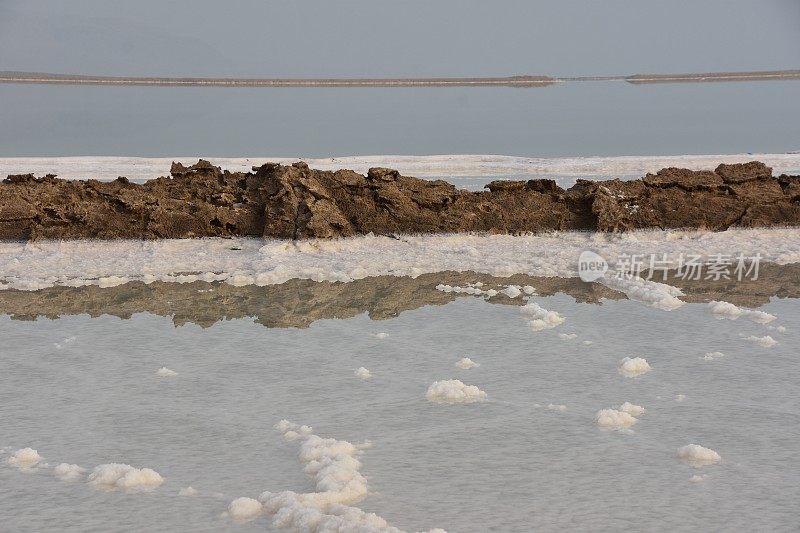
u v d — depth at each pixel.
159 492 5.73
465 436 6.57
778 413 7.01
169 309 10.23
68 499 5.64
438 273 11.88
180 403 7.31
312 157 27.38
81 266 12.32
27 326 9.60
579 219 14.37
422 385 7.68
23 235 13.87
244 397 7.43
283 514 5.26
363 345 8.84
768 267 12.11
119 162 24.69
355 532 4.94
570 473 5.94
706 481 5.83
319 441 6.31
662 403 7.25
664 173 14.94
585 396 7.41
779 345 8.72
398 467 6.04
